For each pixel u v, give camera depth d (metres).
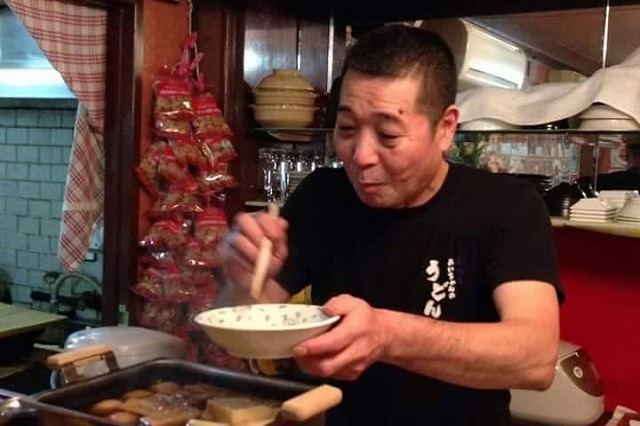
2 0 2.63
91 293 2.86
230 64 2.32
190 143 2.19
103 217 2.25
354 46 1.20
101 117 2.20
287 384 1.16
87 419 1.02
